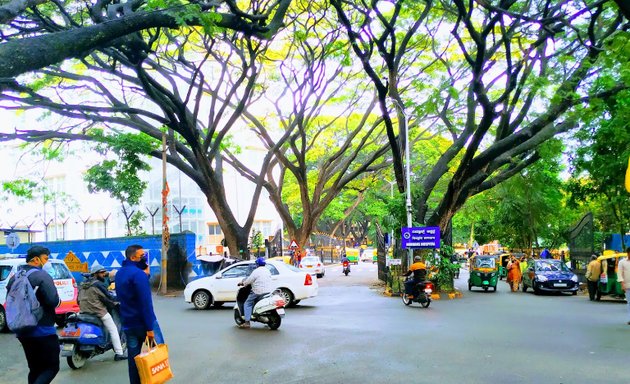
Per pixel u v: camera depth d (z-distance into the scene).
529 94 18.16
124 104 23.84
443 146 36.97
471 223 60.41
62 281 14.57
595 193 26.11
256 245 48.44
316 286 19.45
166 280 26.84
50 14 18.03
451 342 11.23
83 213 55.16
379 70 28.22
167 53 24.94
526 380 7.98
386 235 32.06
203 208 57.00
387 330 12.97
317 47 25.72
